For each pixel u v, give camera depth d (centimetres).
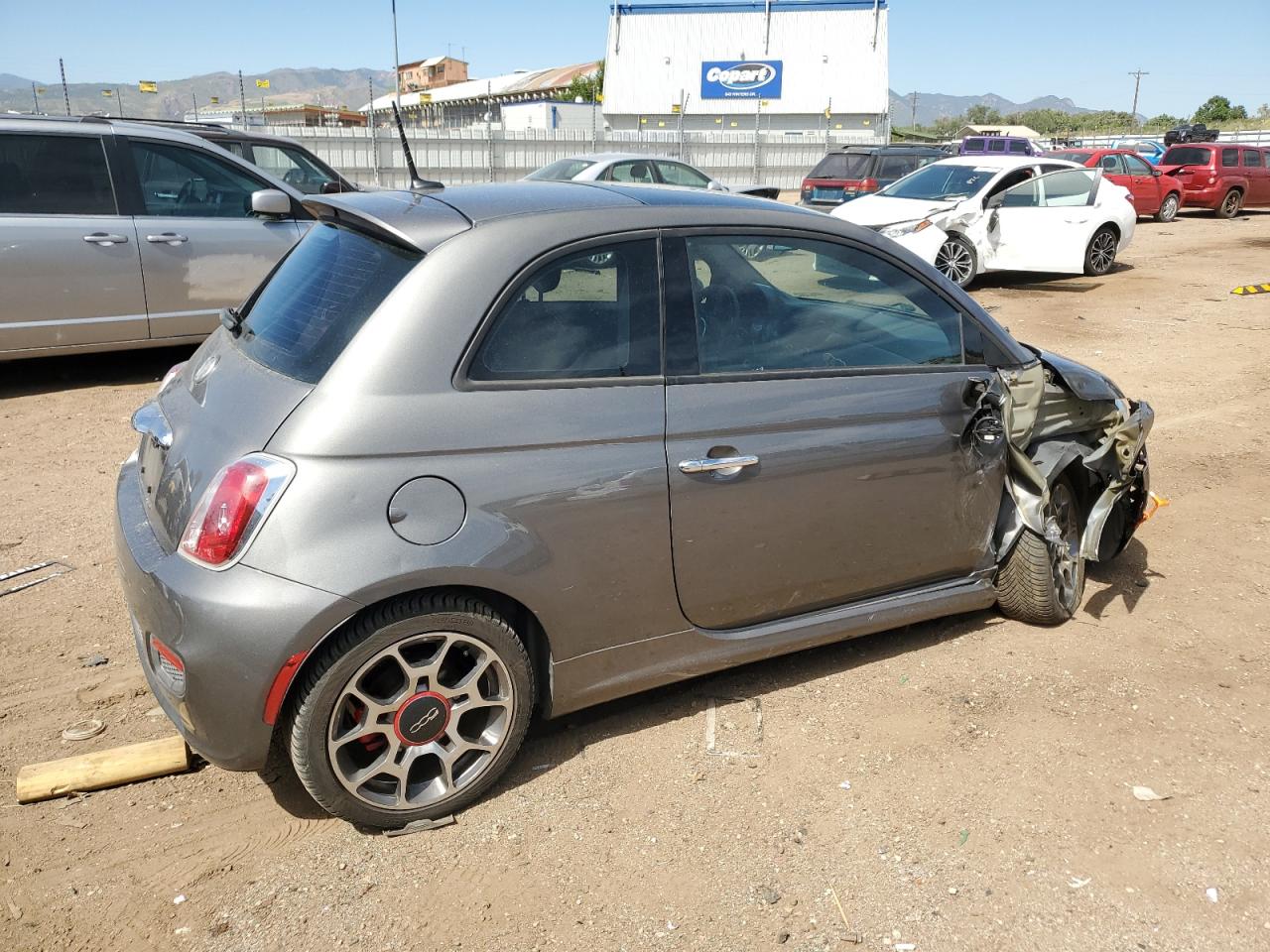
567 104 3556
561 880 259
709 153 2777
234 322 325
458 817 282
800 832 277
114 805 287
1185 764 309
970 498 355
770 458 304
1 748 310
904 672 360
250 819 282
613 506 280
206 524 249
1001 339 365
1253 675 360
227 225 745
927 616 362
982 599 377
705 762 308
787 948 238
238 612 242
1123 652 376
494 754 283
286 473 247
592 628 289
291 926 243
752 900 253
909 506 339
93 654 368
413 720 268
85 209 692
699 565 301
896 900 253
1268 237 1856
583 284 283
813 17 3453
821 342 323
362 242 297
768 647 325
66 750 310
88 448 602
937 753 313
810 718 331
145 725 324
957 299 357
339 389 253
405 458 254
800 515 314
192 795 292
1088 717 333
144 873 260
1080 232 1288
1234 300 1159
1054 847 272
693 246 302
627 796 291
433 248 271
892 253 343
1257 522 506
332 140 2266
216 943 238
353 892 254
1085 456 382
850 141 2855
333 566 245
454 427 259
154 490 290
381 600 253
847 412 319
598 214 292
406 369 257
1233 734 324
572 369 279
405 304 262
